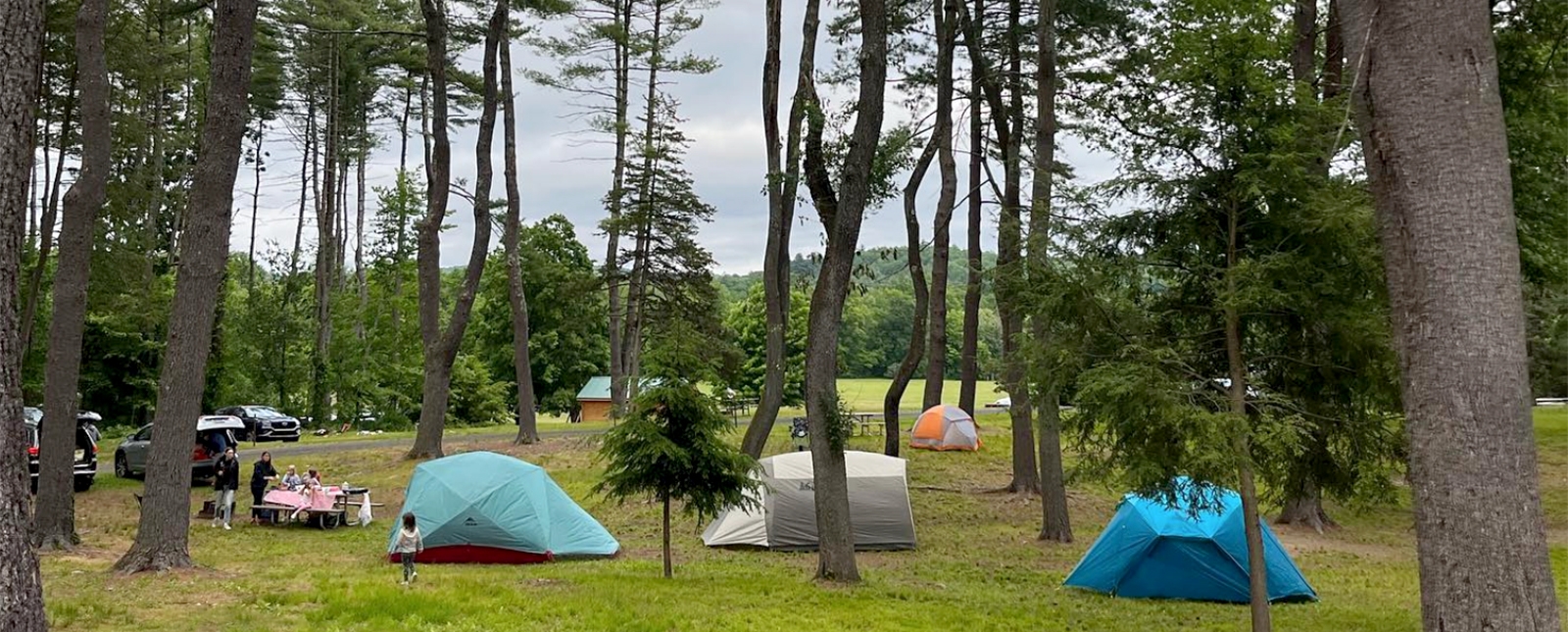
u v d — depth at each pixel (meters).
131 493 24.39
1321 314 10.48
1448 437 6.42
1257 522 10.85
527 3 30.34
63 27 22.11
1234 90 10.85
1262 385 11.01
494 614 11.30
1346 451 11.23
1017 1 22.48
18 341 6.31
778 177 17.09
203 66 42.00
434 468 17.70
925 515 22.78
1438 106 6.48
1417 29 6.54
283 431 38.59
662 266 35.97
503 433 38.34
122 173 38.22
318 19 41.44
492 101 28.38
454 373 56.50
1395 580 16.28
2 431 6.13
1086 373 10.82
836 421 15.31
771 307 22.34
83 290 16.69
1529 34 16.58
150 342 42.91
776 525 19.06
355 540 19.14
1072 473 11.52
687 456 14.12
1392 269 6.79
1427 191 6.51
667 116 35.25
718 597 13.21
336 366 49.06
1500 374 6.36
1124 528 15.01
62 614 10.43
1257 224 11.02
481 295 64.94
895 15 23.30
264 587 12.72
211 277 14.02
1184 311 11.60
